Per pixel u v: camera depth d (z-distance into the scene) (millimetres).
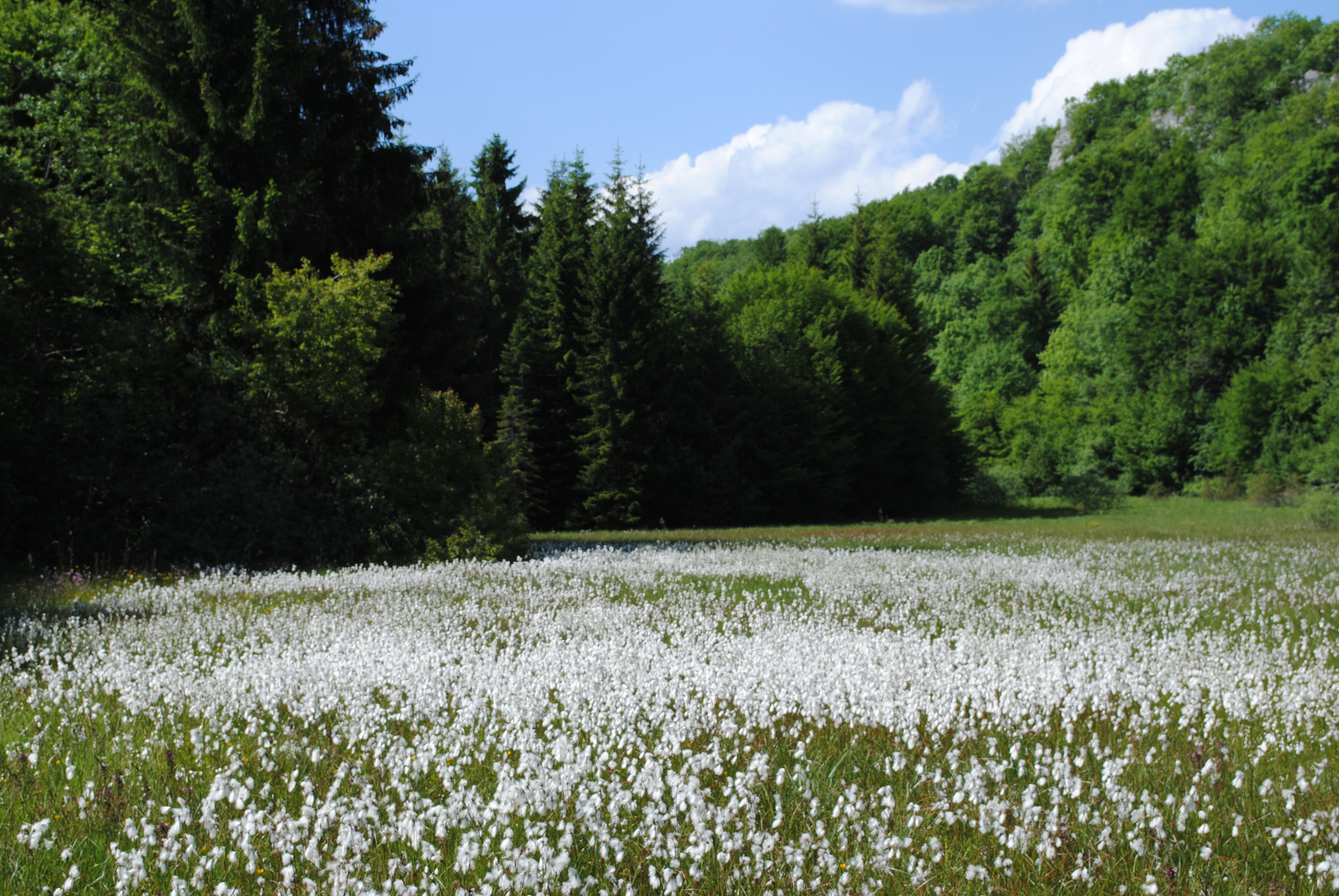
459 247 41031
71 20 19391
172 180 17516
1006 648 8258
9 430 13930
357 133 20250
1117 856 3953
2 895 3416
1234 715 6164
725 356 40688
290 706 5746
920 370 53438
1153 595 12914
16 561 14070
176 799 4281
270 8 18297
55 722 5586
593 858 3781
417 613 10258
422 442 17484
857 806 4074
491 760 4953
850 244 60969
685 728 5234
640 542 23812
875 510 46438
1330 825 4246
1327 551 20172
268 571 14664
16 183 14203
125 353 15164
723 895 3537
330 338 16391
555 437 38156
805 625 9711
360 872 3506
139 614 9789
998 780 4633
